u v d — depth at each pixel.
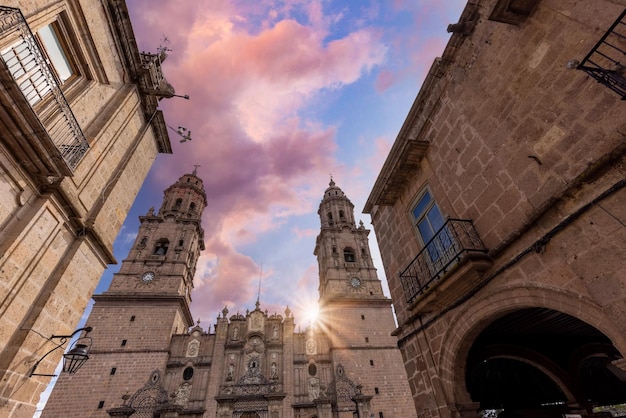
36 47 6.32
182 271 37.16
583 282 4.08
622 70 3.76
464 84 7.15
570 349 8.72
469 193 6.66
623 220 3.66
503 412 9.22
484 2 6.61
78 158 7.68
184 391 28.67
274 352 32.66
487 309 5.75
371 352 33.75
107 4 9.18
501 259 5.57
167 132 12.66
